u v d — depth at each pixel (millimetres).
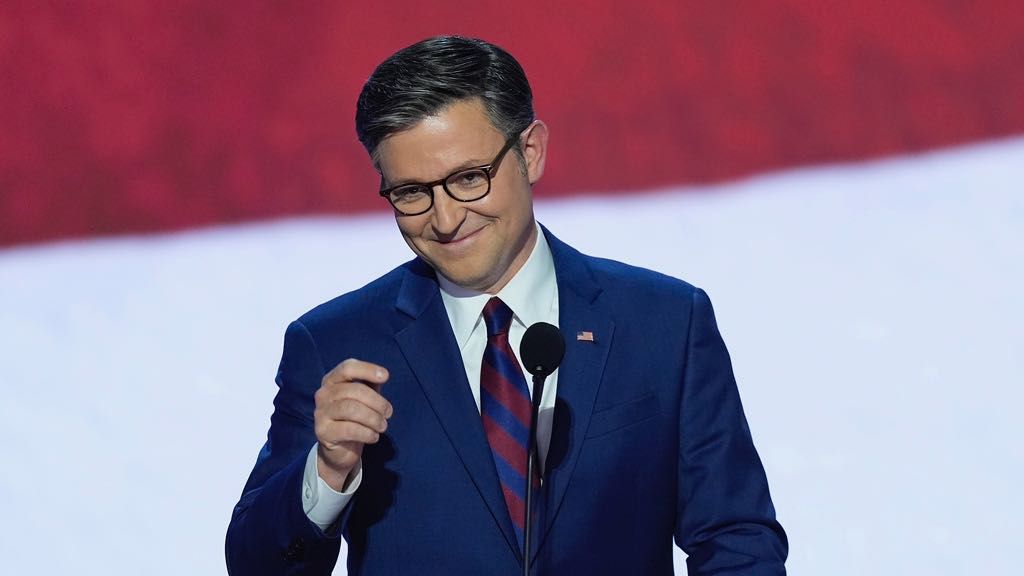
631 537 6582
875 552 11547
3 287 15055
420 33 16297
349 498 6188
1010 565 11367
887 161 15266
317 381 6852
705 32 15883
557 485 6492
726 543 6652
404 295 6941
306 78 16219
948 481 12078
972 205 14523
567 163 15438
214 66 16328
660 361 6824
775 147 15445
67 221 15797
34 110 16250
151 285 14867
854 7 15867
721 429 6859
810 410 12703
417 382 6723
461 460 6531
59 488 12891
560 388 6633
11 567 12164
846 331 13359
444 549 6465
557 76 15828
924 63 15664
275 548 6250
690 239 14414
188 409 13508
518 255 6734
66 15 16547
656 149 15469
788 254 14172
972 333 13242
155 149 16031
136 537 12422
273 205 15656
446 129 6016
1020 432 12375
